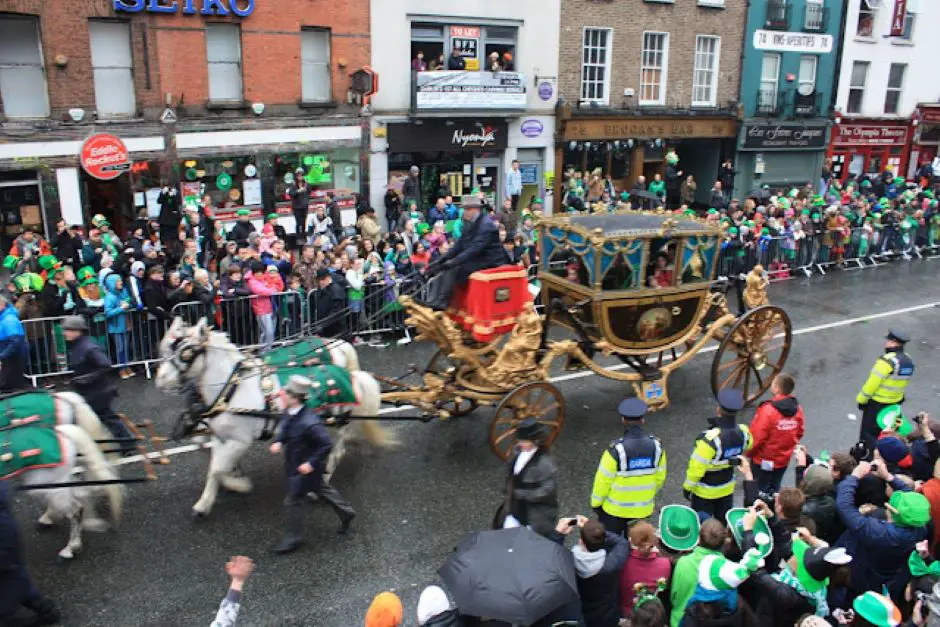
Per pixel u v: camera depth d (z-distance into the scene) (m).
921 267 21.72
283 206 19.41
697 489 7.43
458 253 9.32
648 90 25.55
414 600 7.13
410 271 15.12
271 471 9.49
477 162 22.88
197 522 8.34
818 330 15.67
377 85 19.89
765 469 8.23
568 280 10.86
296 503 7.73
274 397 8.32
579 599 5.38
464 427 10.91
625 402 6.98
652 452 6.87
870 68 30.22
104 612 6.88
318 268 14.16
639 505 6.93
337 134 19.88
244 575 5.19
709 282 11.03
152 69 16.88
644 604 5.00
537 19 22.56
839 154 30.66
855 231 21.36
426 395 9.60
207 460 9.72
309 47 19.28
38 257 13.47
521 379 9.61
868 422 9.99
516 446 6.74
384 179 20.97
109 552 7.77
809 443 10.56
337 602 7.09
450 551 7.92
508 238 16.27
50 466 7.17
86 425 7.83
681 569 5.61
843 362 13.83
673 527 6.29
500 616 4.68
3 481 6.73
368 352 13.81
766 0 26.92
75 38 15.82
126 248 13.87
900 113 31.72
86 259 14.05
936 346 14.85
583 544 5.61
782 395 8.19
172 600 7.06
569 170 24.39
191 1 17.00
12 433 7.17
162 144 17.30
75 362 9.09
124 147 16.41
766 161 28.33
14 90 15.56
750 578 5.66
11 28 15.30
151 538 8.02
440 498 8.95
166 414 10.95
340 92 19.78
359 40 19.72
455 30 21.53
